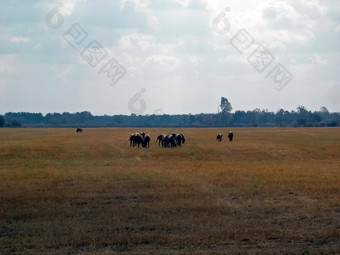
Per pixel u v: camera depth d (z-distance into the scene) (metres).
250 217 16.33
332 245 13.11
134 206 18.00
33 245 12.99
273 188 22.42
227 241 13.33
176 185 23.27
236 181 24.81
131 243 13.22
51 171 29.97
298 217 16.34
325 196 20.38
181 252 12.23
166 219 15.79
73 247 12.94
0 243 13.23
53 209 17.42
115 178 25.98
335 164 40.00
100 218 15.99
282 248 12.76
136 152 51.22
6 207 17.81
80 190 21.66
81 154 49.53
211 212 16.95
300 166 35.56
